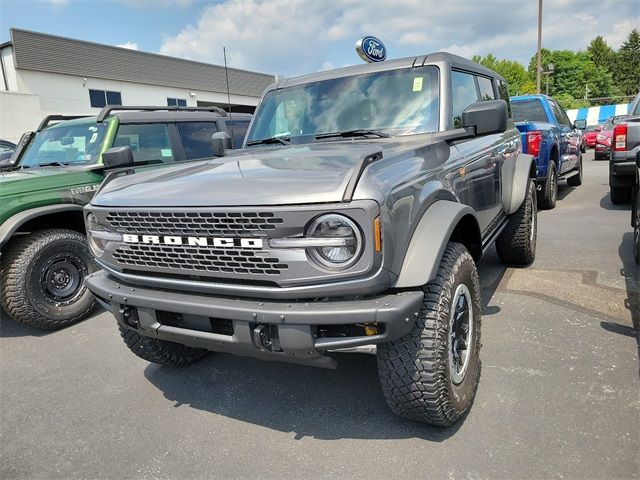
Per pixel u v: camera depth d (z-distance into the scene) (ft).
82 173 15.66
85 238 14.97
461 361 8.46
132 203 7.94
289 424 8.84
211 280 7.46
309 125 11.71
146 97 88.53
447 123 10.43
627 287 13.66
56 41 77.30
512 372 9.70
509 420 8.27
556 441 7.66
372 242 6.34
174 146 19.02
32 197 14.29
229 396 9.98
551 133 24.21
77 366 11.94
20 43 73.31
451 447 7.79
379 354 7.54
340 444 8.14
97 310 15.93
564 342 10.76
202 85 96.48
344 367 10.65
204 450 8.33
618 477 6.85
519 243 15.33
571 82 253.03
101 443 8.75
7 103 62.18
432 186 8.18
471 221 9.25
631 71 298.35
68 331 14.38
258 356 7.41
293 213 6.48
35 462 8.36
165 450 8.41
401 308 6.56
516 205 14.28
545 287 14.10
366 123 11.05
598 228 20.75
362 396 9.50
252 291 6.98
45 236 14.12
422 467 7.42
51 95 77.15
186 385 10.57
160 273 8.01
